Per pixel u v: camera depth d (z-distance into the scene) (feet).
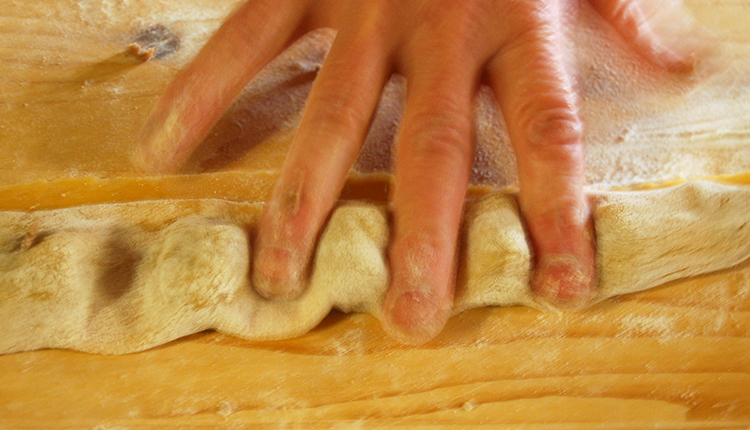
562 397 1.21
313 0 1.31
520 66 1.26
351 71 1.25
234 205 1.27
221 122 1.35
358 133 1.24
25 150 1.32
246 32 1.27
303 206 1.20
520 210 1.24
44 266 1.19
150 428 1.19
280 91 1.38
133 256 1.24
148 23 1.43
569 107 1.23
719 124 1.38
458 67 1.25
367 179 1.31
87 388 1.20
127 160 1.32
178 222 1.24
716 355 1.23
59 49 1.40
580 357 1.22
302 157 1.21
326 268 1.21
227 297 1.20
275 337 1.22
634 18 1.40
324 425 1.20
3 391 1.19
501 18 1.27
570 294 1.20
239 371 1.21
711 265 1.25
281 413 1.20
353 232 1.21
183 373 1.21
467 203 1.27
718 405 1.22
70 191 1.30
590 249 1.22
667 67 1.40
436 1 1.26
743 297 1.25
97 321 1.20
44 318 1.19
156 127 1.27
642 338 1.23
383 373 1.21
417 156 1.21
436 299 1.17
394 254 1.19
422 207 1.19
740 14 1.46
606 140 1.36
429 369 1.21
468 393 1.21
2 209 1.28
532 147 1.22
